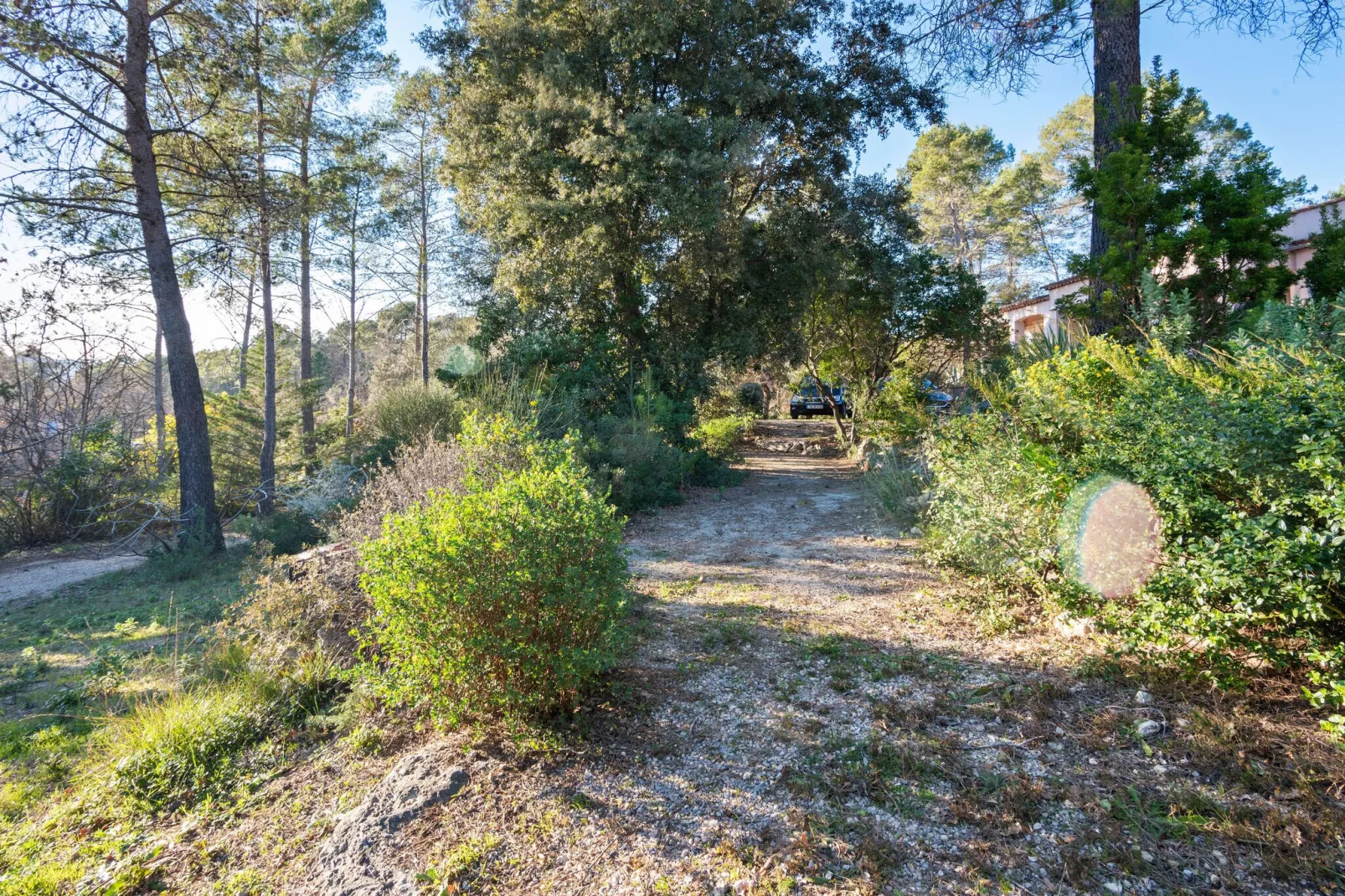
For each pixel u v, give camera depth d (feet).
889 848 7.57
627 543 24.76
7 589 30.12
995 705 10.34
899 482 26.50
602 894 7.18
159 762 10.58
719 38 43.98
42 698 15.06
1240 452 9.22
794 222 47.34
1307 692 8.02
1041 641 12.35
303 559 16.62
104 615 22.63
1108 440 11.57
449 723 10.00
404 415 34.99
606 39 44.04
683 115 41.16
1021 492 13.62
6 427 39.27
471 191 51.90
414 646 9.77
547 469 15.30
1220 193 20.35
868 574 18.79
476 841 8.03
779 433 71.87
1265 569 8.75
